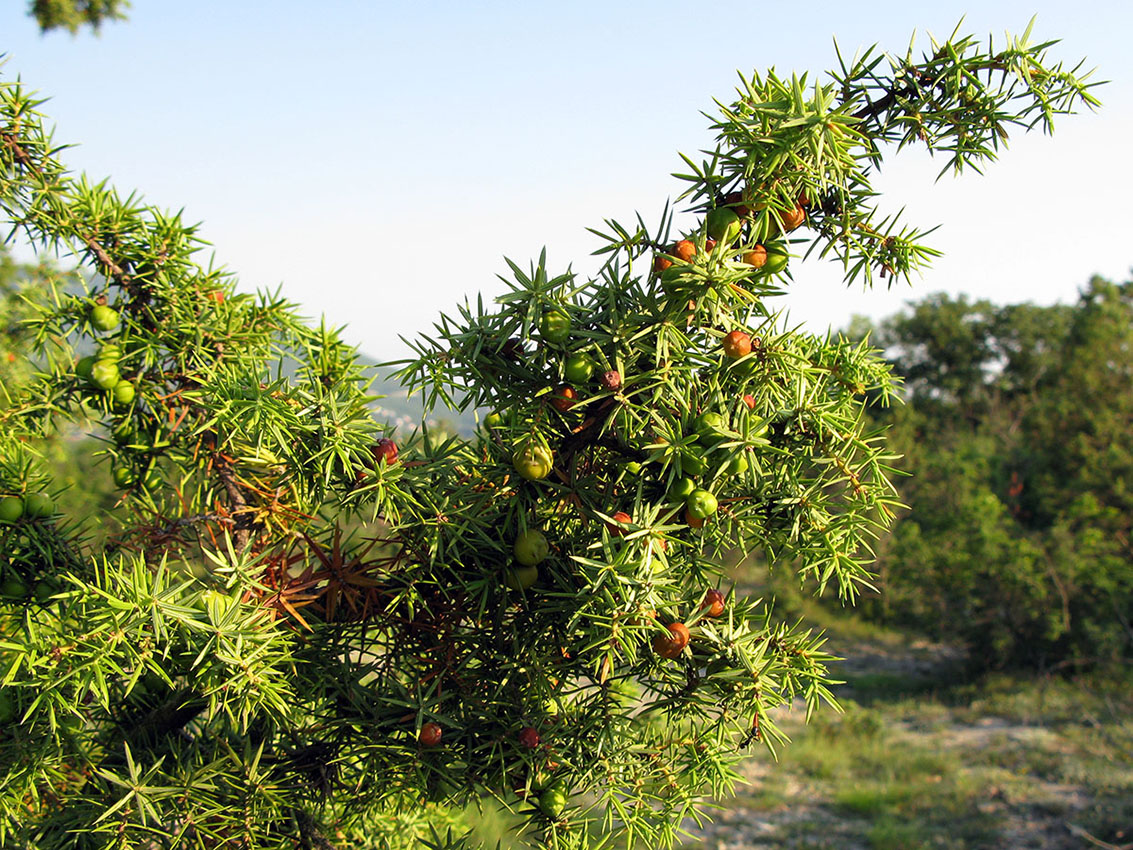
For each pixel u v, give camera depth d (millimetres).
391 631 403
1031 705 2410
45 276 424
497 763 374
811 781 1934
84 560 425
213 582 379
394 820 495
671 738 382
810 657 364
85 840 387
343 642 395
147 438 449
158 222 429
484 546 377
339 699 397
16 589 402
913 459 3436
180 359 431
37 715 387
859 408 384
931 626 2988
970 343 8195
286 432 378
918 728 2318
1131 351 3070
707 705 359
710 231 351
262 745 390
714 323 353
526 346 355
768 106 333
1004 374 8234
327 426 370
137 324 427
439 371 353
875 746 2158
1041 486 3201
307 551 403
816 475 375
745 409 345
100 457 448
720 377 360
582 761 373
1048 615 2613
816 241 382
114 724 423
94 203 419
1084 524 2842
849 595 367
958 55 354
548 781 372
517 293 342
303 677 383
